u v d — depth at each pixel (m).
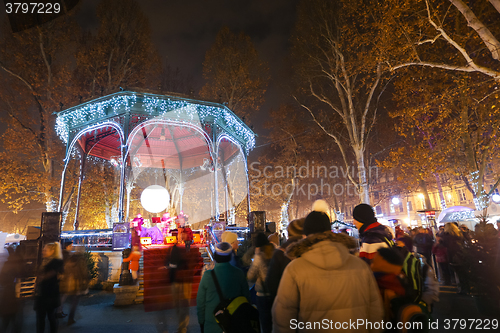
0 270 4.44
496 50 8.44
